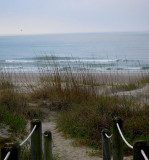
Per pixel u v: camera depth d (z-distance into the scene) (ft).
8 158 8.83
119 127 13.24
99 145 19.84
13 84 37.27
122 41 284.41
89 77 32.94
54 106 29.84
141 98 30.07
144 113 23.39
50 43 294.66
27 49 207.00
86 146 20.10
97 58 122.93
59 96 31.07
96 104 25.58
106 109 24.41
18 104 27.99
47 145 14.20
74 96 30.30
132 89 36.91
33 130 13.03
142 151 8.42
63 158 18.07
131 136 20.12
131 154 18.33
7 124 21.63
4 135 18.94
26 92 34.47
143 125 21.09
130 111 24.30
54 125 25.36
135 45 210.79
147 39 326.85
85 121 22.70
